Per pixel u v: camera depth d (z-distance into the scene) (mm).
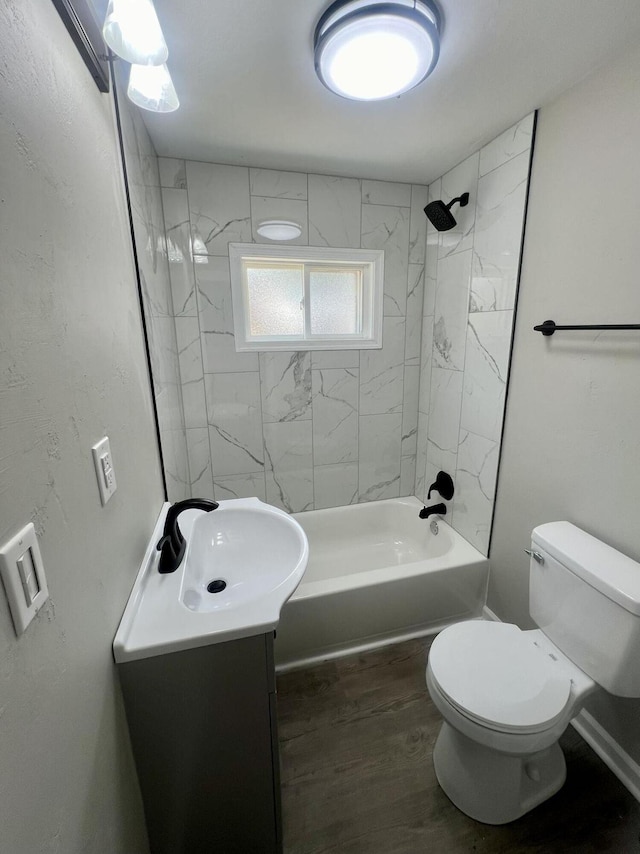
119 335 979
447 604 1889
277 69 1164
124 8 711
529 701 1076
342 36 963
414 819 1177
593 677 1161
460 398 2018
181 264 1902
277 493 2357
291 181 1946
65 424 630
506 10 958
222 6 925
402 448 2531
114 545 842
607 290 1210
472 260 1836
